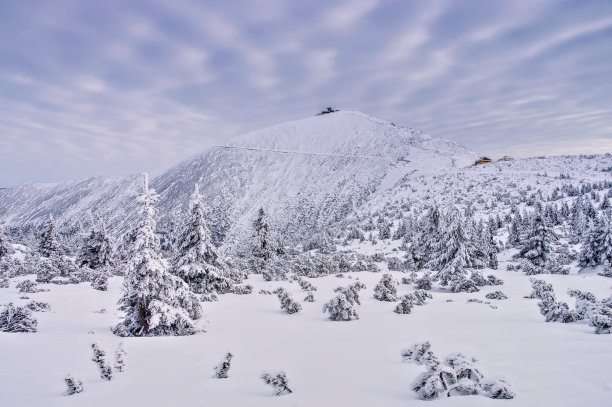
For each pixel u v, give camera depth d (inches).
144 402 220.8
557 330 443.2
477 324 515.8
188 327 557.9
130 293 580.7
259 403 212.5
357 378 269.0
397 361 324.5
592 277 1144.8
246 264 1765.5
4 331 534.0
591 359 277.7
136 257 572.4
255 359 353.4
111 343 454.9
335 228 5625.0
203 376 291.7
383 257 2158.0
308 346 414.0
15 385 266.5
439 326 514.6
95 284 1196.5
